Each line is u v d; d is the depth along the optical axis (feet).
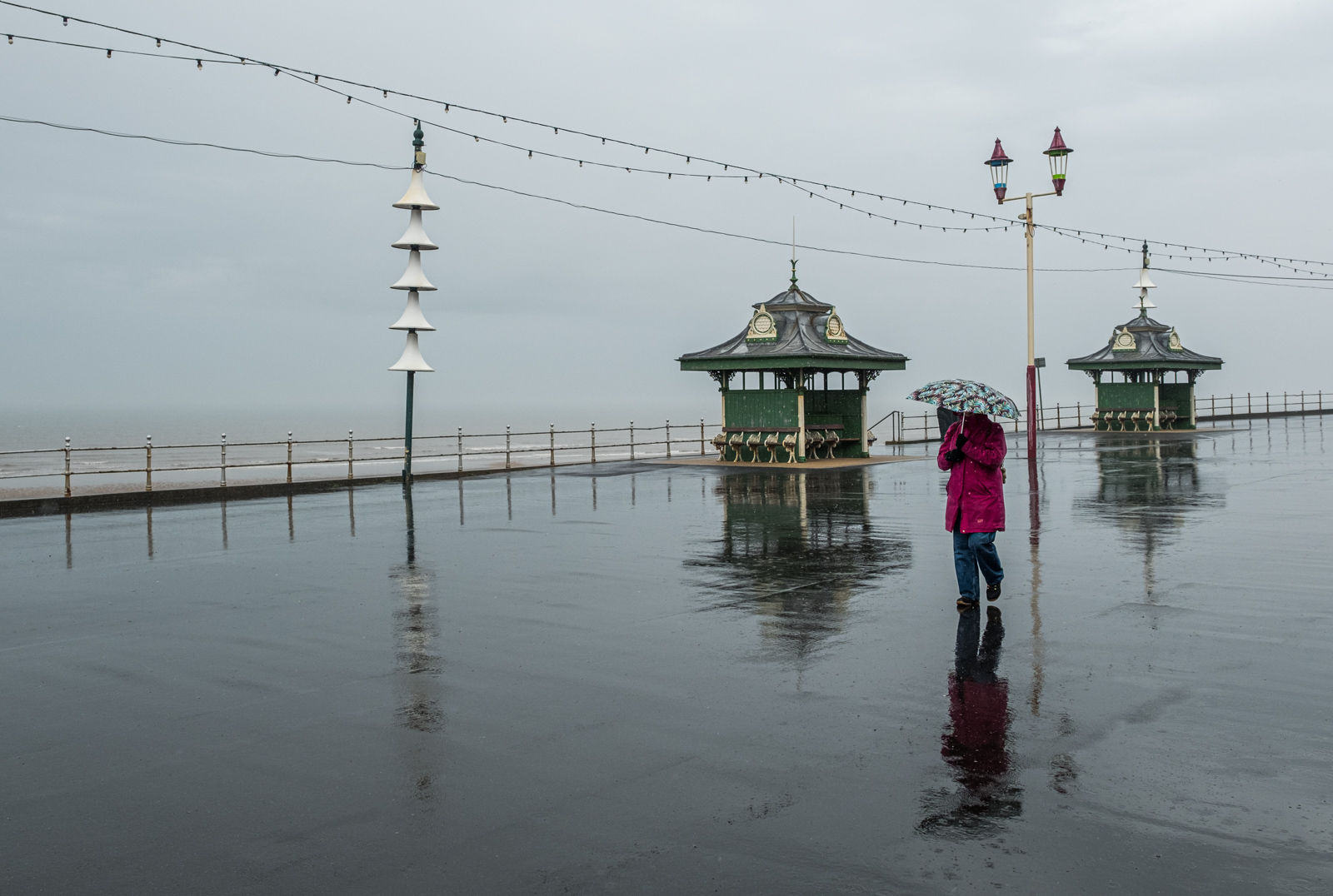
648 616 32.81
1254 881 14.65
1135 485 72.13
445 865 15.58
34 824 17.33
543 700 23.88
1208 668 25.67
